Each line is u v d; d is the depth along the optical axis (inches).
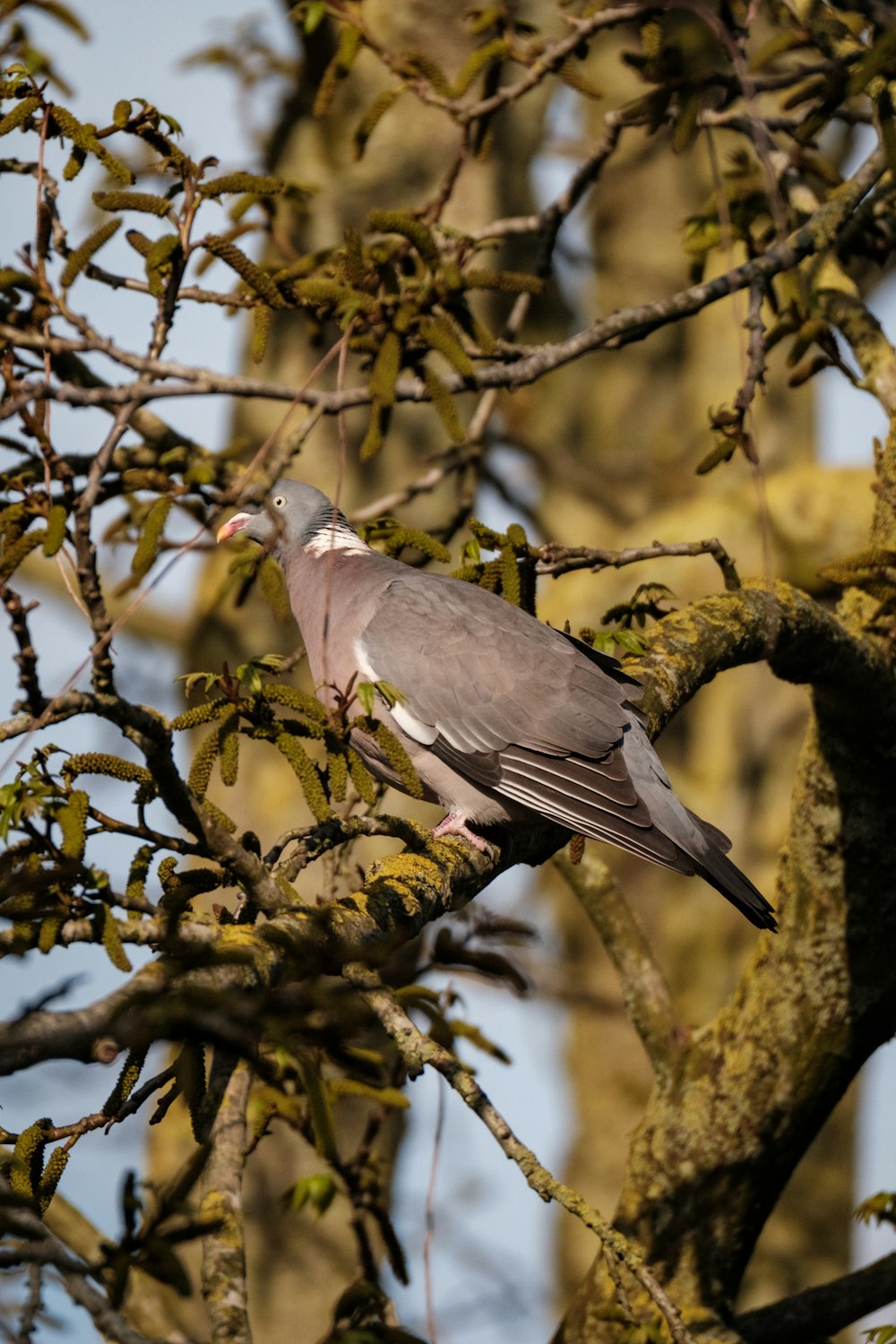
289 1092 359.9
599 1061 844.6
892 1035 411.5
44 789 237.3
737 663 394.0
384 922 284.0
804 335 427.5
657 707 380.2
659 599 405.1
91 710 221.0
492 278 366.9
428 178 593.9
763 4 441.1
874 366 420.2
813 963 404.5
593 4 420.2
